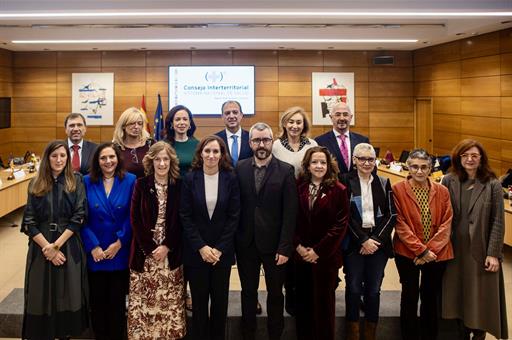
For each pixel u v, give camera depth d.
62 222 2.86
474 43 8.43
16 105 10.32
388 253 2.97
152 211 2.83
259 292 3.82
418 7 6.21
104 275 2.94
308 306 2.97
